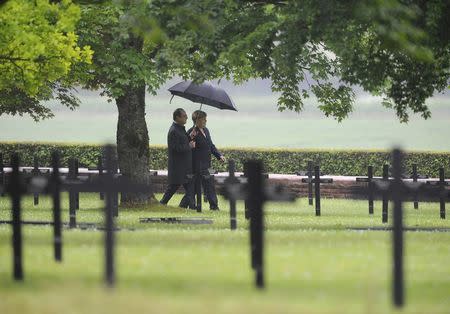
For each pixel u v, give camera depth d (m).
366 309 50.50
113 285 58.31
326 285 59.41
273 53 108.75
